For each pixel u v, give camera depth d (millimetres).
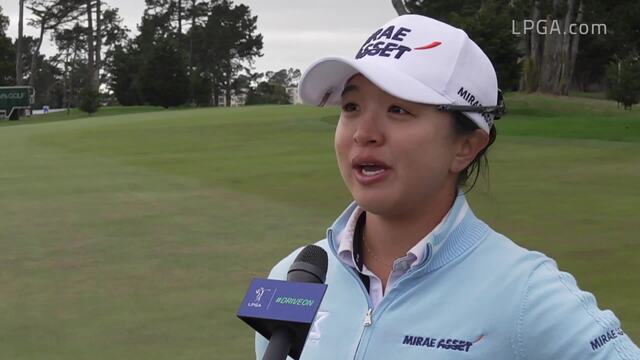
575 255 8984
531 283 1924
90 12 89625
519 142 21688
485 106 2029
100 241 10195
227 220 11414
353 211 2189
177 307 7414
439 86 1960
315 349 2057
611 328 1872
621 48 58281
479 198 12344
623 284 7727
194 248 9750
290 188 14281
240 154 20531
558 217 11188
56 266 8992
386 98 1992
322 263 1931
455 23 37562
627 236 9891
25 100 57656
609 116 36750
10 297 7789
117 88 75000
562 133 25234
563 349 1849
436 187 2029
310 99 2121
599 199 12586
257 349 2291
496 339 1894
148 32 94000
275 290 1717
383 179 1992
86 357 6215
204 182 15188
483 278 1958
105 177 16203
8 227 11156
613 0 41375
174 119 33094
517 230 10391
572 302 1889
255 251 9586
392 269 2053
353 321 2041
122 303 7562
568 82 47781
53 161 19375
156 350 6324
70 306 7484
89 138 25797
